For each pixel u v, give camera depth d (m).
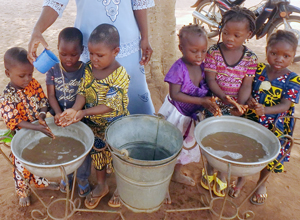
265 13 5.42
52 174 1.75
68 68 2.14
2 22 8.08
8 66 1.90
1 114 1.99
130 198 2.05
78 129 2.06
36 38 1.92
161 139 2.20
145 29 2.49
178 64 2.20
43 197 2.48
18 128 2.11
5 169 2.80
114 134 2.07
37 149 1.99
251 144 2.10
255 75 2.33
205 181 2.63
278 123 2.32
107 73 2.01
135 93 2.69
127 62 2.46
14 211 2.34
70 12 9.38
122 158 1.81
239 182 2.54
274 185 2.74
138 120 2.15
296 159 3.15
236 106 2.06
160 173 1.85
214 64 2.25
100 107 1.99
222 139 2.13
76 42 2.00
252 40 7.16
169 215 2.38
